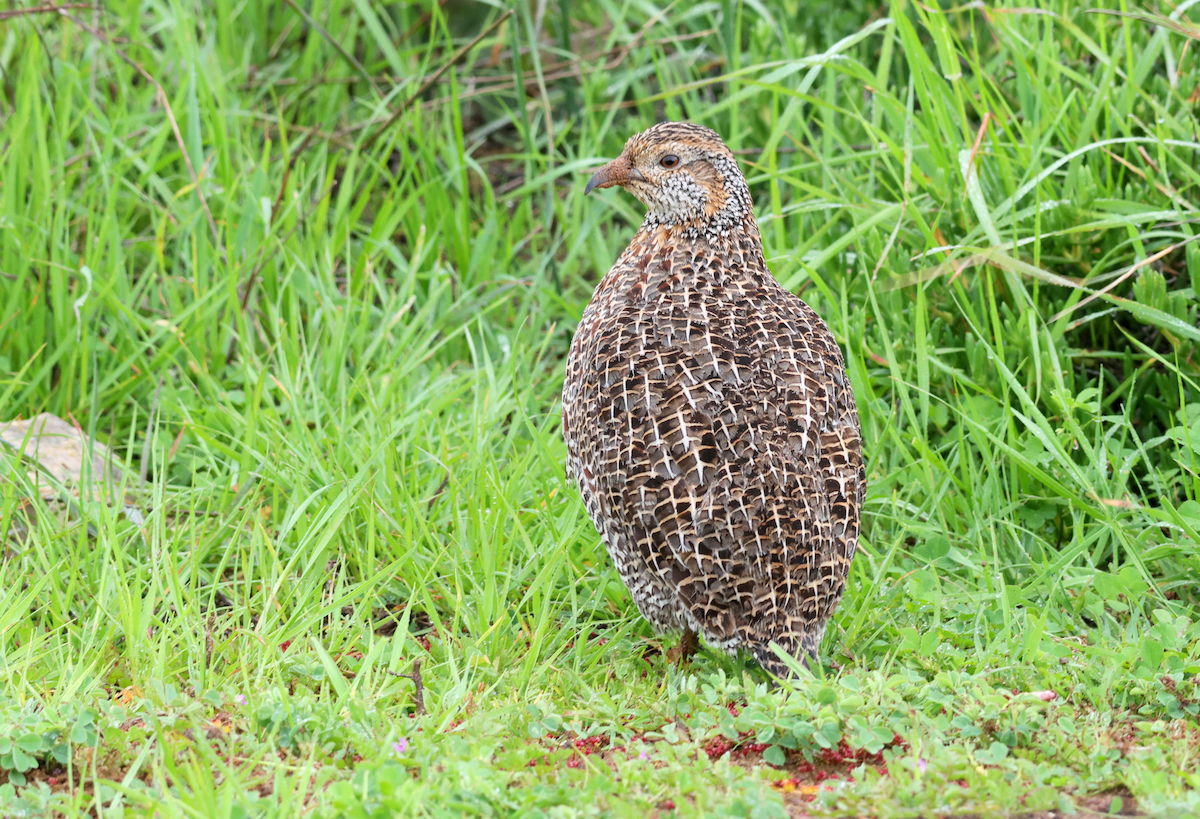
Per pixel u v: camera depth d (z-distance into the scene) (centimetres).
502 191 1385
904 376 1003
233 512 888
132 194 1203
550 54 1464
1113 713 699
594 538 884
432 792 577
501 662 764
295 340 1079
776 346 771
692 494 704
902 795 592
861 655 786
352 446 955
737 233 852
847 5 1356
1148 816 588
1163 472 934
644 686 739
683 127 850
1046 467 914
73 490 930
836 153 1216
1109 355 972
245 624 793
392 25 1441
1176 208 962
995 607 833
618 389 748
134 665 729
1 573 803
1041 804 593
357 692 696
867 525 938
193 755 598
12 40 1278
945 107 1053
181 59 1277
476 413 962
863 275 1037
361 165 1354
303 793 575
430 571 805
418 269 1207
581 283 1230
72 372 1030
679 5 1398
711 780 610
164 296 1138
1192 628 774
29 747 615
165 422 1016
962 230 1026
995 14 1093
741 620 701
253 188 1162
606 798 581
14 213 1116
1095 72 1098
